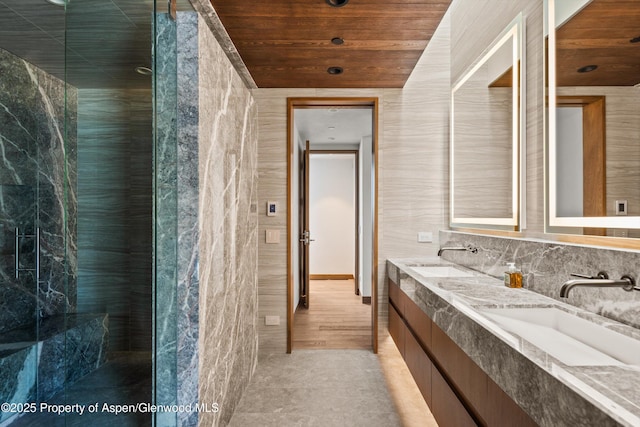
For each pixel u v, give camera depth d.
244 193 2.35
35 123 2.46
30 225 2.41
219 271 1.75
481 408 1.08
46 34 2.11
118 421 1.83
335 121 3.91
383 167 2.96
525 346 0.88
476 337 1.10
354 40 2.18
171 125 1.46
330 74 2.69
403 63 2.49
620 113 1.20
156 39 1.43
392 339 2.92
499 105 2.06
